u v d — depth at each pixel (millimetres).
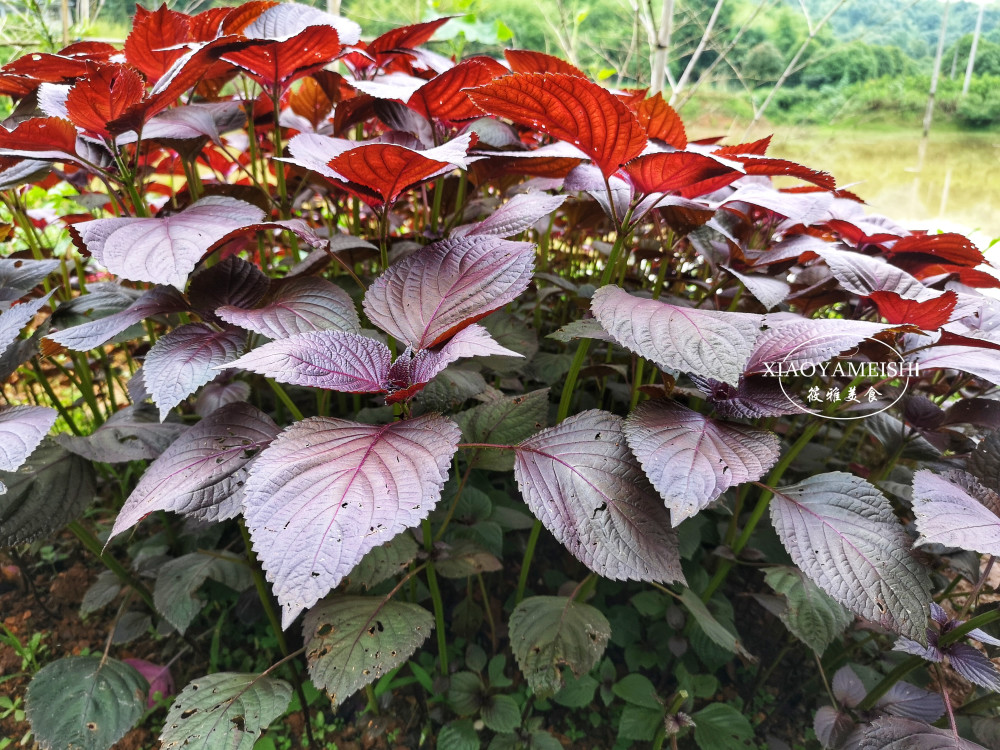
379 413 601
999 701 497
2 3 871
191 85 563
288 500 368
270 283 500
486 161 586
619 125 423
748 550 559
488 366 596
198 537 632
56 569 705
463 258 467
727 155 471
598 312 429
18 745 569
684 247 851
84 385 668
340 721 591
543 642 511
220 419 470
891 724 461
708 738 539
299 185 718
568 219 722
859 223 642
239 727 464
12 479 490
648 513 416
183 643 634
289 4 634
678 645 603
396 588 504
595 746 585
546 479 431
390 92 552
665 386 476
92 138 543
